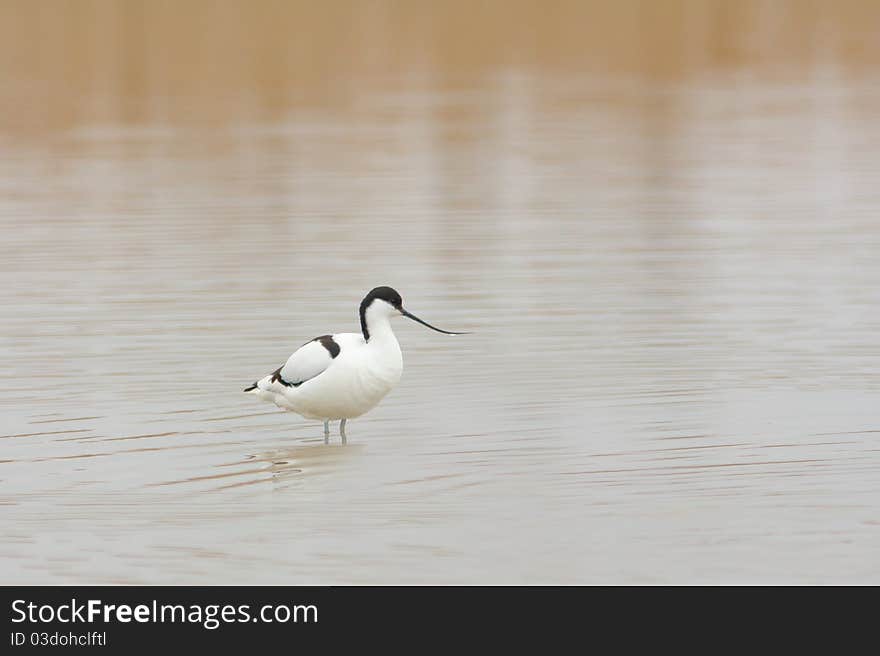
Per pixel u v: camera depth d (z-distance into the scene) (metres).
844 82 40.69
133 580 10.01
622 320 17.27
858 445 12.54
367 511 11.23
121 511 11.34
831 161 29.00
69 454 12.80
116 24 49.44
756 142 31.58
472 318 17.55
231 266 20.62
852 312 17.47
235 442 13.14
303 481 11.95
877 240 21.70
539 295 18.61
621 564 10.05
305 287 19.22
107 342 16.70
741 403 13.89
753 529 10.61
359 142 32.16
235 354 16.09
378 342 12.98
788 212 24.14
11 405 14.34
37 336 17.03
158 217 24.48
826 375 14.84
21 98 38.69
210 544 10.61
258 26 49.34
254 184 27.45
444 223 23.58
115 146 32.28
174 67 43.03
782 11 53.72
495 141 32.12
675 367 15.25
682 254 21.03
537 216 24.09
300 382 13.00
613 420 13.43
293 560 10.28
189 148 31.75
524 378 14.95
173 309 18.20
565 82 41.25
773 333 16.56
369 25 50.06
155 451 12.88
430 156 30.30
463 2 54.03
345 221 23.86
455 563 10.15
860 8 54.22
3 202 26.27
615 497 11.36
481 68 43.72
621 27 50.62
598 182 27.25
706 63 44.47
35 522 11.12
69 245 22.41
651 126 34.00
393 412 13.94
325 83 41.00
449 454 12.57
